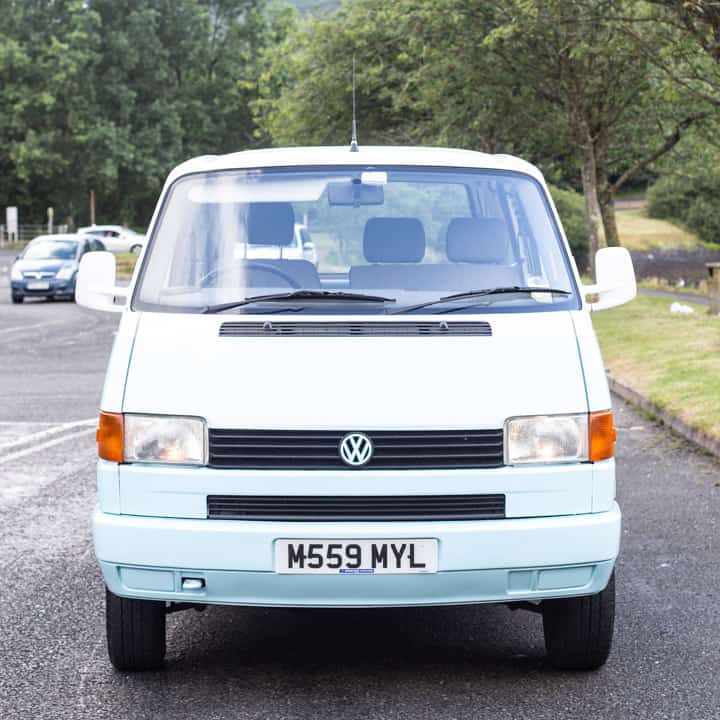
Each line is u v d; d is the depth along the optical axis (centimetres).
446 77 3531
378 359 623
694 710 611
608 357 2273
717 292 3130
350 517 605
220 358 627
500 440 614
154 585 614
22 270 4453
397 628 763
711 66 2409
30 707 620
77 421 1614
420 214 718
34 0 11775
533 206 730
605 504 622
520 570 608
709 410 1525
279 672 675
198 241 704
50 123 11794
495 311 662
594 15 2230
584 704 620
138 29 12019
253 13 12731
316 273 692
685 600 812
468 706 618
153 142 12044
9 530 1020
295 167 738
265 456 608
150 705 622
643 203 14588
